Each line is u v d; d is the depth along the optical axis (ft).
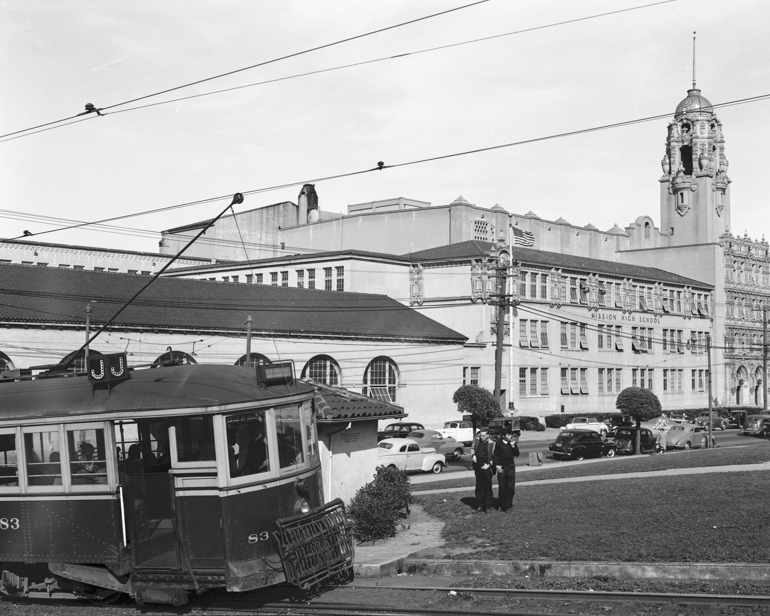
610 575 49.57
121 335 144.36
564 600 44.50
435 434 157.07
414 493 91.40
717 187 346.13
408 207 293.23
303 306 187.73
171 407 45.03
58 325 135.74
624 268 289.12
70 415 46.91
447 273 233.76
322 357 178.40
